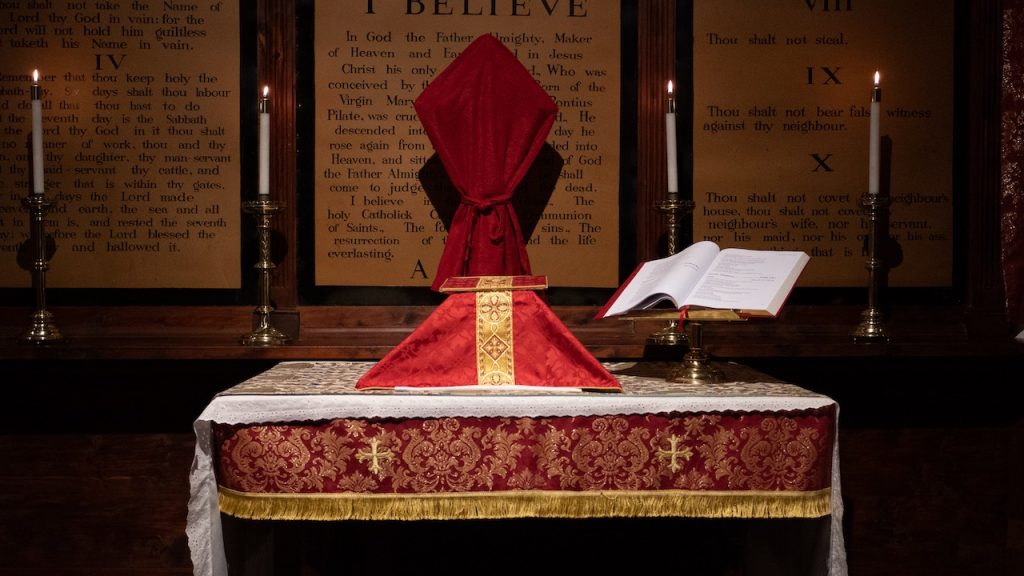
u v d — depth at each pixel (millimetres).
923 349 3438
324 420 2629
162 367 3588
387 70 3717
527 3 3727
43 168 3453
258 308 3502
